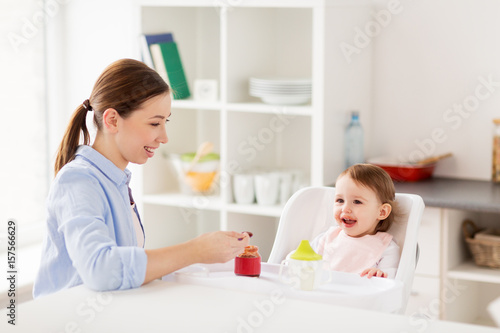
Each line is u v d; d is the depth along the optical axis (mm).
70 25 3307
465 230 2580
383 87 2924
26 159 3232
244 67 2873
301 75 3012
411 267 1486
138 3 2861
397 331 1062
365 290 1364
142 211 3006
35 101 3270
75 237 1278
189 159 2941
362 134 2783
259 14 2936
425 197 2406
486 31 2703
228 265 1526
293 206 1771
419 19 2816
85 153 1449
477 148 2785
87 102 1506
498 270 2465
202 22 3186
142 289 1276
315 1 2514
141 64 1459
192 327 1089
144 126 1431
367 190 1745
